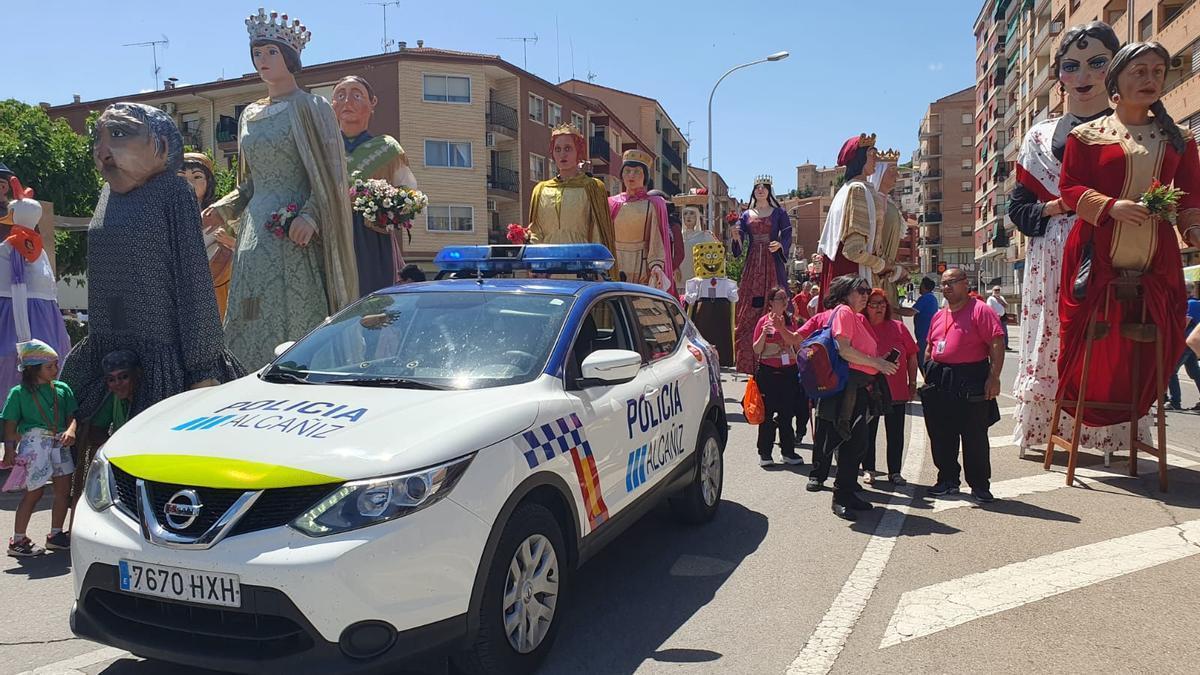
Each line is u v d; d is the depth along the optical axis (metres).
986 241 70.25
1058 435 7.61
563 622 4.12
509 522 3.37
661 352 5.38
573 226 9.20
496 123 40.16
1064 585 4.52
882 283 9.93
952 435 6.62
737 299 12.50
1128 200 6.43
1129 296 6.72
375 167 8.81
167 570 2.98
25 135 28.06
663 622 4.12
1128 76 6.54
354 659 2.86
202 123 41.69
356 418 3.40
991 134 67.12
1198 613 4.11
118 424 5.35
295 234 7.32
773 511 6.24
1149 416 7.64
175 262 5.51
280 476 2.98
